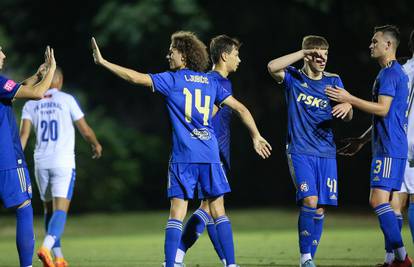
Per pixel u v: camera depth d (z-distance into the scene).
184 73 26.45
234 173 101.50
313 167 29.08
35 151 33.94
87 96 104.06
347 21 99.50
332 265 31.53
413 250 37.75
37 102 34.00
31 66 101.56
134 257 37.12
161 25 91.06
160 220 77.62
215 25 97.75
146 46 93.50
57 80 34.12
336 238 48.62
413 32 30.27
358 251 38.41
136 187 96.19
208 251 39.78
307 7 97.94
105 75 103.25
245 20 99.19
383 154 28.12
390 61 28.50
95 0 98.31
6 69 98.81
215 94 26.78
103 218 79.81
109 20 92.12
